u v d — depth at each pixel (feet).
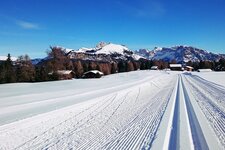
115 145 23.94
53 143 24.84
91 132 29.40
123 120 36.76
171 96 70.64
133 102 59.31
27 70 219.00
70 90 83.87
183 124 32.78
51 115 38.09
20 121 32.58
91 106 50.06
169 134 27.71
